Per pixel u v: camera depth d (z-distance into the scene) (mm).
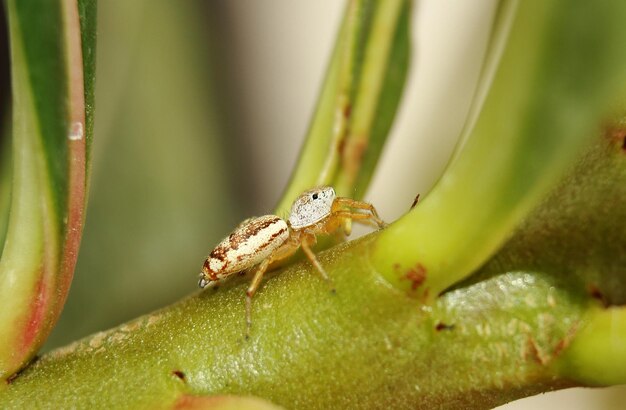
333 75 72
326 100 72
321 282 66
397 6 72
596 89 57
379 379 66
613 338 64
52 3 65
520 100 60
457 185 63
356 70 72
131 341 68
